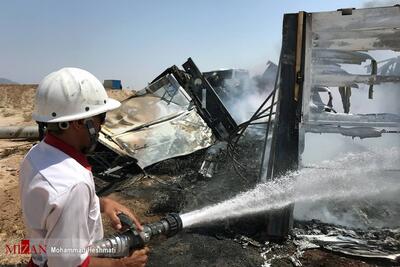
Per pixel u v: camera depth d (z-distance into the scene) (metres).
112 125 8.23
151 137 8.09
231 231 4.79
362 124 4.83
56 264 1.57
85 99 1.81
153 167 7.79
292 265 4.05
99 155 7.68
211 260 4.15
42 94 1.80
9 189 6.81
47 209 1.55
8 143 12.38
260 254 4.27
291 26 4.74
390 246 4.37
